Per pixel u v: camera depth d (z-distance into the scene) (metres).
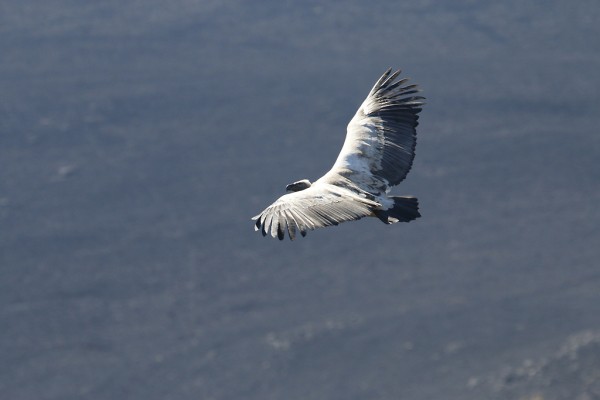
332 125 144.25
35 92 154.88
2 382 88.12
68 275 107.00
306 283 104.25
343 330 92.19
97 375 88.88
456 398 77.69
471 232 115.56
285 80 158.62
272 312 98.31
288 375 84.69
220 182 128.00
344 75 160.38
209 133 142.38
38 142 140.12
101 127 144.62
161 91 155.12
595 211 120.56
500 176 129.00
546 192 125.38
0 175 130.38
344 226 116.06
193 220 118.62
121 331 96.75
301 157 134.88
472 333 89.81
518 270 106.06
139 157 135.50
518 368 81.25
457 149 135.75
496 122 144.62
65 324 98.00
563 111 148.25
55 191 125.94
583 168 130.88
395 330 91.31
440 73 161.88
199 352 91.25
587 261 108.25
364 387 81.06
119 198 124.38
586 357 81.94
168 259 110.50
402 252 110.69
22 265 108.75
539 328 90.19
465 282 103.19
